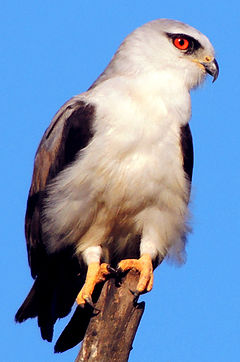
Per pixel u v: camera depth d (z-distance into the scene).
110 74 11.71
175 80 11.45
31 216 11.88
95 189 10.80
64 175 10.97
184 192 11.10
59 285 11.84
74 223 11.12
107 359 8.93
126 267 10.34
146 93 10.95
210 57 11.91
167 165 10.74
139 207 10.98
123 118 10.70
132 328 9.05
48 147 11.65
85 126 10.94
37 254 11.88
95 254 11.39
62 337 10.63
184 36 11.76
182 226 11.35
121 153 10.62
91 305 9.63
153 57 11.52
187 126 11.25
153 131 10.67
